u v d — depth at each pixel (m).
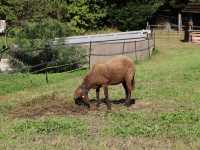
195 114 14.88
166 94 18.95
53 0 46.75
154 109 16.22
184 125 13.63
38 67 29.45
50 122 14.00
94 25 51.53
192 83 21.56
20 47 29.59
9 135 13.09
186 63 29.05
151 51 37.56
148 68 27.69
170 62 30.45
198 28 51.56
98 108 16.44
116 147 11.47
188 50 39.09
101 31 51.03
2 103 18.59
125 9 50.28
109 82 15.98
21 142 12.25
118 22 51.69
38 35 30.59
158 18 56.91
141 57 34.91
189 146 11.49
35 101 18.30
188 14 54.34
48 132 13.24
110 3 51.72
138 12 50.09
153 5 51.19
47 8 45.62
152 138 12.33
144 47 36.00
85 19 50.66
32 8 45.16
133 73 16.31
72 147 11.57
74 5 50.06
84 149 11.37
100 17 51.44
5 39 40.16
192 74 24.20
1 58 29.12
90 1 51.06
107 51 33.91
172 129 13.14
